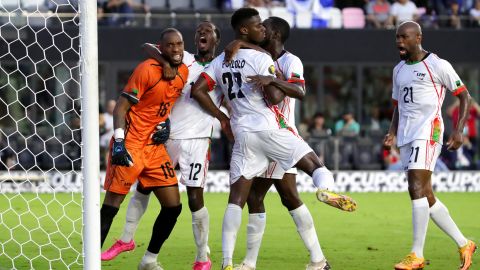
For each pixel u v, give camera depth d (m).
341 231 29.47
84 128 17.05
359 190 47.28
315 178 18.16
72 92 48.97
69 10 48.59
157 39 50.94
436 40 52.84
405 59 21.61
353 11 53.69
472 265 22.42
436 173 47.41
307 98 54.00
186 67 19.78
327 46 52.56
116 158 18.75
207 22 21.11
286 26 19.95
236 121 18.86
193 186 20.72
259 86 18.28
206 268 20.77
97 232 17.17
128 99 18.97
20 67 48.47
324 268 20.48
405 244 26.28
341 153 49.12
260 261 22.75
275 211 35.88
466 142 50.47
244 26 18.69
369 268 21.75
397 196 44.03
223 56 19.27
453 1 54.88
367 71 54.66
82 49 17.05
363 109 54.66
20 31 48.19
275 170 19.78
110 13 51.41
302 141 18.64
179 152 20.75
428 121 21.09
